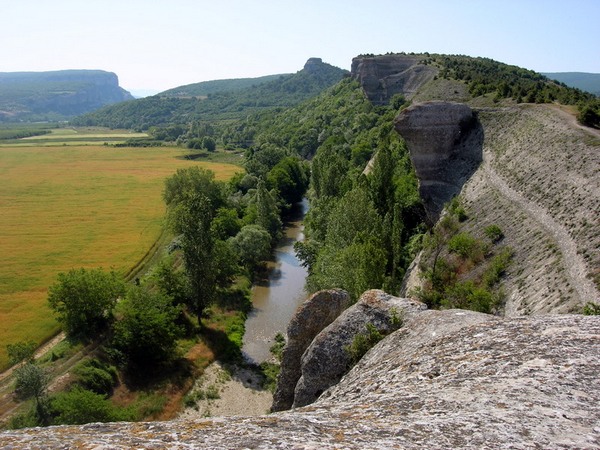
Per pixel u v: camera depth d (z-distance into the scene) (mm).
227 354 53875
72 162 185875
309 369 20719
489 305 36594
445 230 53312
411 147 67312
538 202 44188
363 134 137625
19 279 74562
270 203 93812
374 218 59969
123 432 7543
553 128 52125
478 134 66000
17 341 54375
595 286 28562
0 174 161250
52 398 40250
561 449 6992
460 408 8805
